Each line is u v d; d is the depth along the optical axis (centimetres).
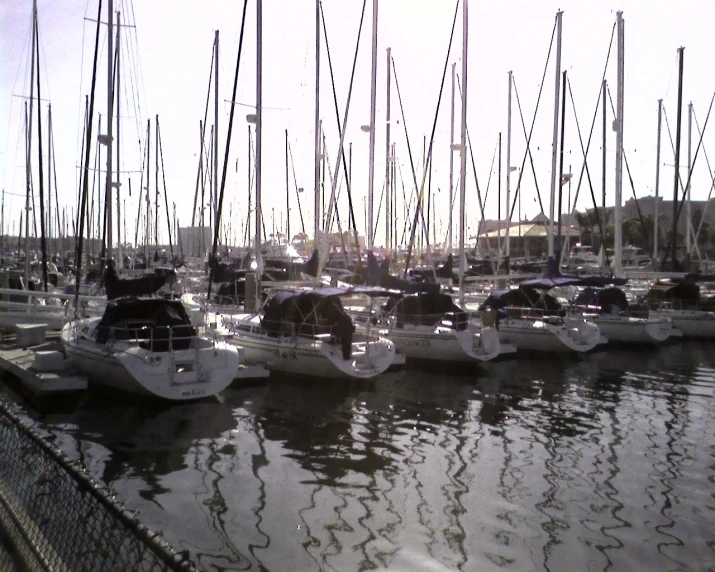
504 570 737
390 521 861
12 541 416
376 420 1371
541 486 998
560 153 3014
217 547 778
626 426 1349
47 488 426
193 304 2261
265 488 972
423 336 1947
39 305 2166
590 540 812
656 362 2142
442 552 776
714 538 820
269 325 1786
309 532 823
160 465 1066
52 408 1390
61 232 5491
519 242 5884
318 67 2617
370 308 2083
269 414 1398
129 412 1373
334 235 4234
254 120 2111
